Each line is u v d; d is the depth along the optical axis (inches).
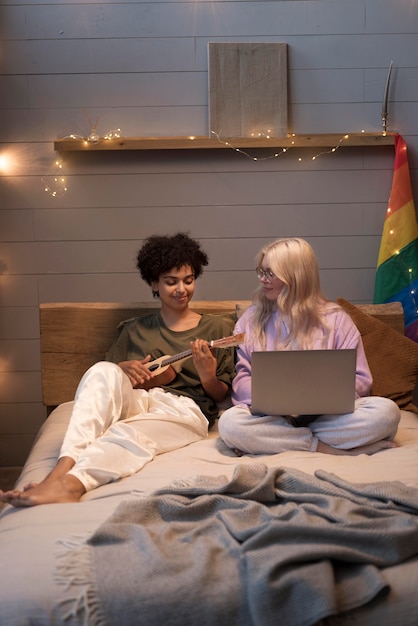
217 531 69.6
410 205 136.4
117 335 120.6
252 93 136.0
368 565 65.2
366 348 116.9
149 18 135.7
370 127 138.9
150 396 104.7
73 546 67.7
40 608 61.8
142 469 88.7
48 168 137.3
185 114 137.3
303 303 103.7
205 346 103.9
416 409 116.2
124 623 61.7
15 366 140.0
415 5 137.3
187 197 138.8
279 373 92.0
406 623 63.0
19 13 134.9
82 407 93.4
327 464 87.4
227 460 91.7
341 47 137.4
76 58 135.9
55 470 85.7
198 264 113.6
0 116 136.3
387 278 136.6
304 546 65.3
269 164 138.8
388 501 72.6
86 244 138.9
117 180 138.0
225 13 136.2
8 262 138.6
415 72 138.3
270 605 61.6
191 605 62.2
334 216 140.3
